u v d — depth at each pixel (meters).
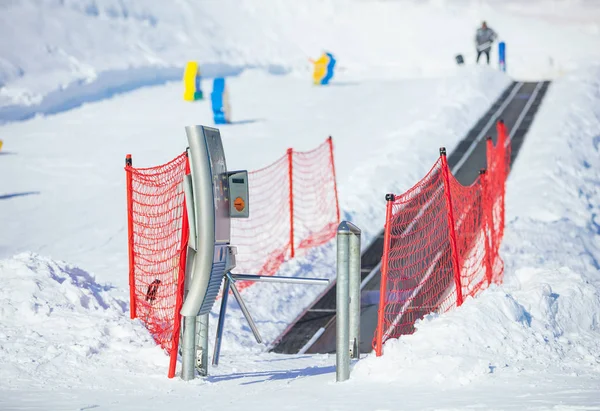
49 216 34.81
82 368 13.48
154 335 15.94
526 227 32.59
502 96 64.12
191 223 13.02
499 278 25.48
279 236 30.91
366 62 106.88
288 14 115.19
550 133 48.94
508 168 42.72
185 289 13.21
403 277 24.64
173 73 79.00
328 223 33.41
